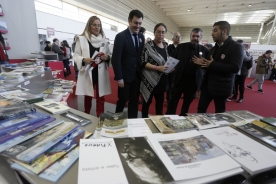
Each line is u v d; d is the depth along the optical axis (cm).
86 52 164
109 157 52
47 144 55
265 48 725
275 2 779
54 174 45
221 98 155
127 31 154
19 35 347
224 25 140
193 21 1295
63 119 79
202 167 51
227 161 54
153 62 161
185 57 181
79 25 679
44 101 100
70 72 566
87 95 176
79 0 559
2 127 59
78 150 56
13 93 104
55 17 574
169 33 1280
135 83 171
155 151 57
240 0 793
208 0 843
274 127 79
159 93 175
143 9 878
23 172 45
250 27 1259
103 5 661
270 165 54
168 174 47
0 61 274
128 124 79
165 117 87
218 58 146
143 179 44
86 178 43
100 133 67
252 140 69
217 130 76
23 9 348
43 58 352
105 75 177
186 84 189
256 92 443
